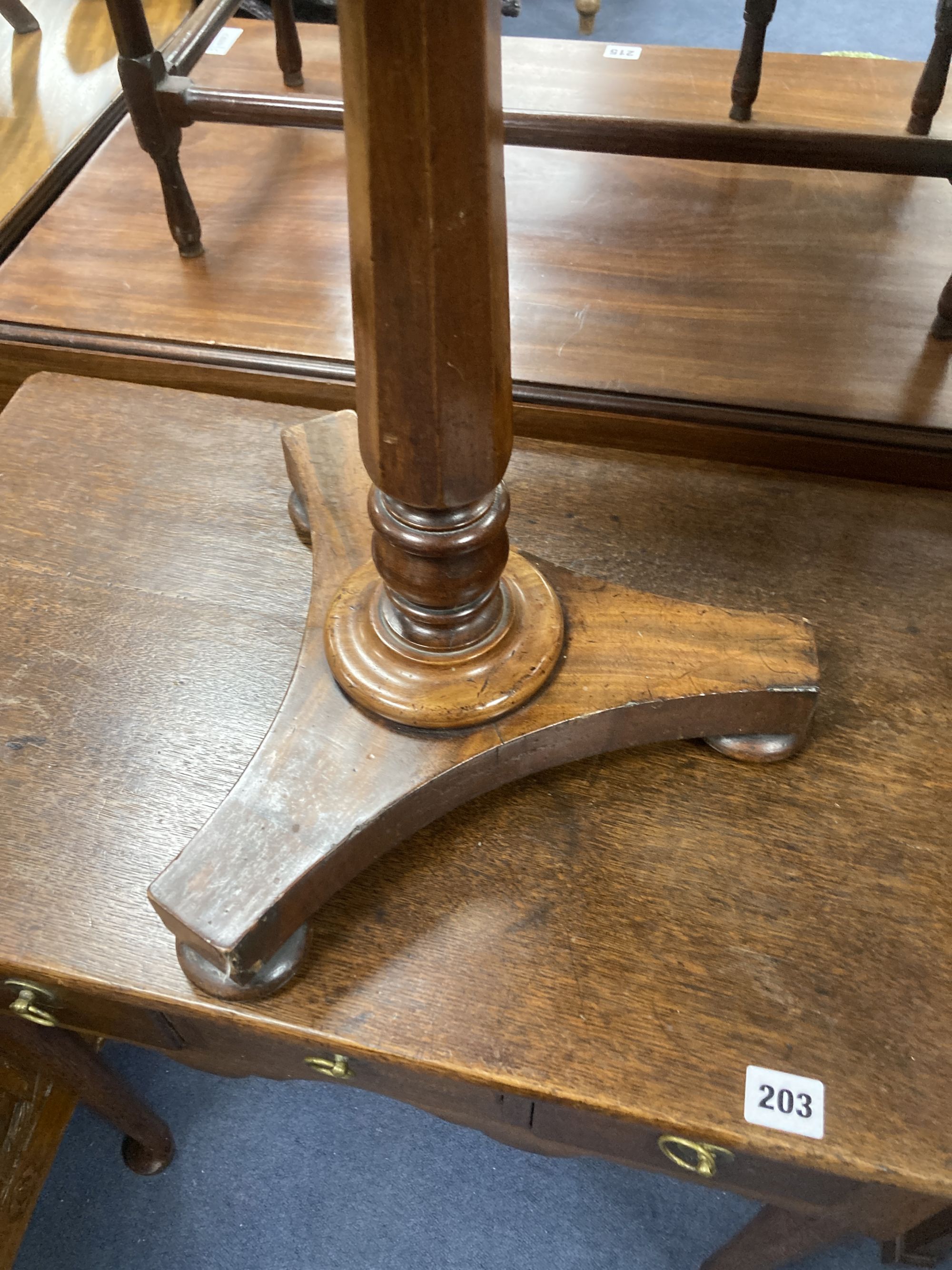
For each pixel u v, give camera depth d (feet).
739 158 2.53
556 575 2.01
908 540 2.36
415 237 1.16
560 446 2.55
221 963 1.61
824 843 1.90
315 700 1.82
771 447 2.67
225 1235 3.26
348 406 2.96
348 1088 3.52
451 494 1.45
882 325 2.90
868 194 3.36
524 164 3.50
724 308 2.96
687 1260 3.18
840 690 2.10
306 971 1.75
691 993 1.72
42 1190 3.33
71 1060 2.62
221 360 2.93
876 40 6.07
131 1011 2.09
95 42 4.53
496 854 1.88
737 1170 1.98
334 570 2.03
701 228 3.24
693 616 1.95
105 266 3.23
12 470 2.51
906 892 1.83
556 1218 3.27
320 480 2.18
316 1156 3.39
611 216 3.28
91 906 1.82
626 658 1.88
